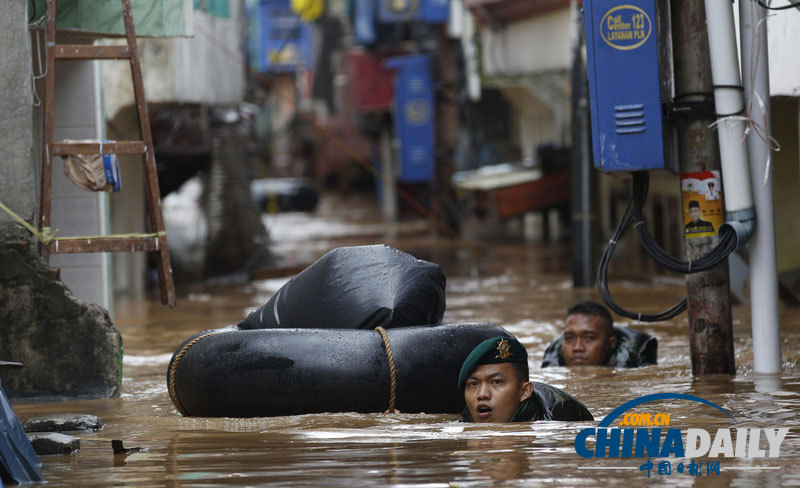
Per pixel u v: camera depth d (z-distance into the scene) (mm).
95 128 31641
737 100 22781
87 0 29172
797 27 31078
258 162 173125
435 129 117125
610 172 22750
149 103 59438
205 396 20344
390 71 138625
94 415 20266
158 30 29375
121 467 15422
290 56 143000
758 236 23469
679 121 23250
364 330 20859
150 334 40625
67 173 25469
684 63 23047
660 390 21859
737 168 22812
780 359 23859
